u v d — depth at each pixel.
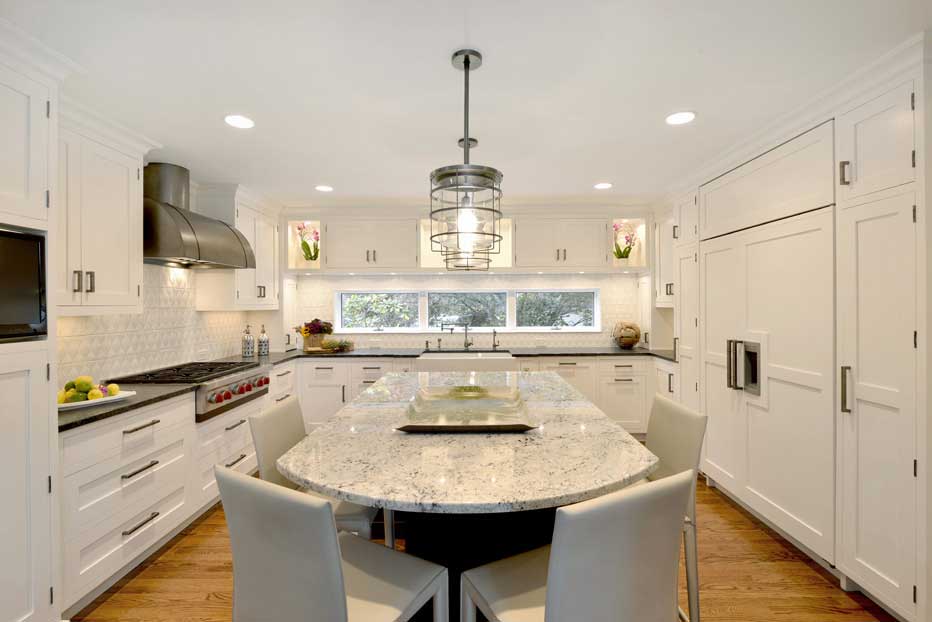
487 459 1.36
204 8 1.54
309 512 1.02
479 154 3.04
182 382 2.79
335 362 4.43
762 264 2.70
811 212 2.32
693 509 1.69
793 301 2.45
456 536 1.57
